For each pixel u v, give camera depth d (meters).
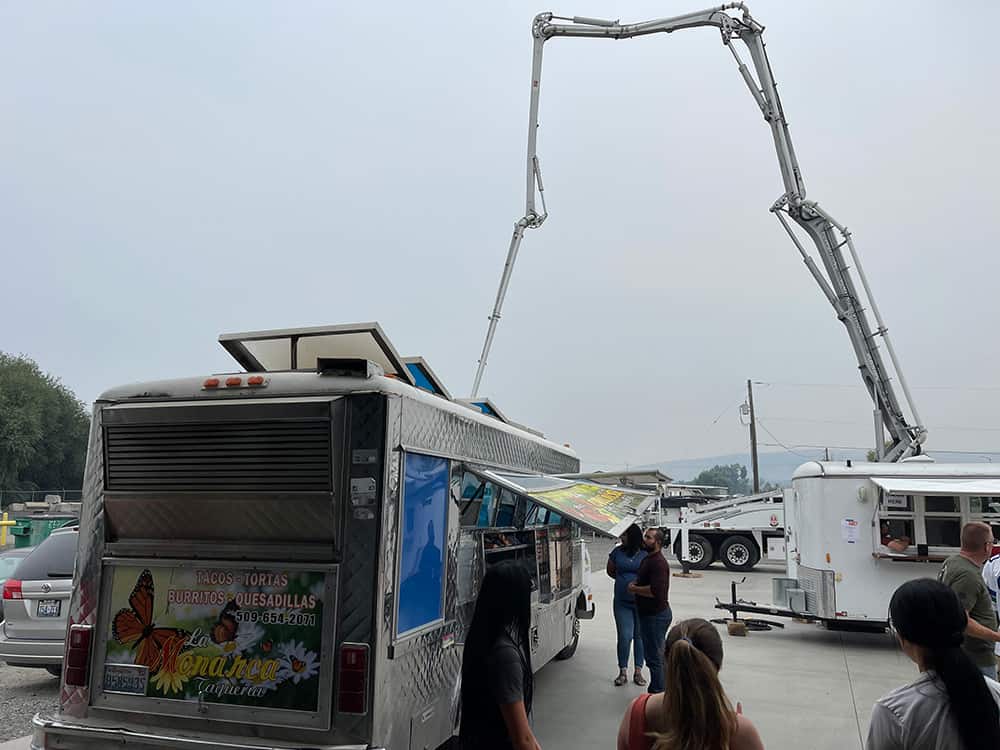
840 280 16.61
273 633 4.00
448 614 4.73
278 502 4.06
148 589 4.27
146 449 4.35
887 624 10.01
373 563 3.92
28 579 7.66
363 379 4.10
